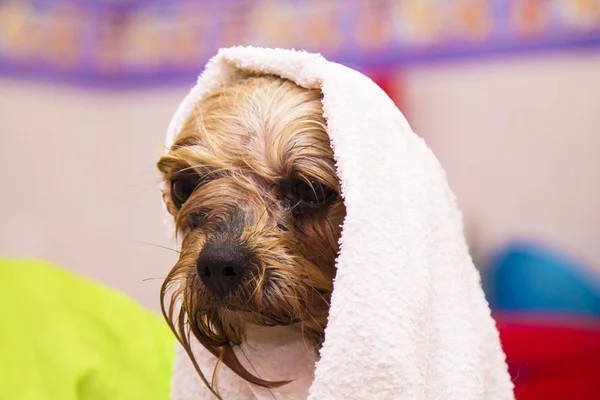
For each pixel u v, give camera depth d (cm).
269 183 144
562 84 330
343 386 123
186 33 385
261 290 135
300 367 145
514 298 313
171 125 160
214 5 377
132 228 397
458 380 131
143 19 393
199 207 144
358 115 132
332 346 124
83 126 394
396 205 129
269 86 150
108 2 394
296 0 362
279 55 148
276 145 142
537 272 311
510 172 340
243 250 135
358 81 137
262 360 145
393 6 348
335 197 143
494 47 337
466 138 345
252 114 146
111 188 399
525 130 337
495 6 336
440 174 144
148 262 395
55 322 203
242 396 145
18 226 376
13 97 372
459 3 340
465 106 343
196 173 149
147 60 393
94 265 398
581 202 332
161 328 202
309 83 144
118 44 399
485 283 329
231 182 144
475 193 346
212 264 133
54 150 386
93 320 205
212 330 142
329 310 132
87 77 394
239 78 158
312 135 142
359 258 125
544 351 242
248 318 140
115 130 398
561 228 335
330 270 146
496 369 142
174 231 156
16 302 207
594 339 248
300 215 143
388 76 343
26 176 378
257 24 370
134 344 197
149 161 391
